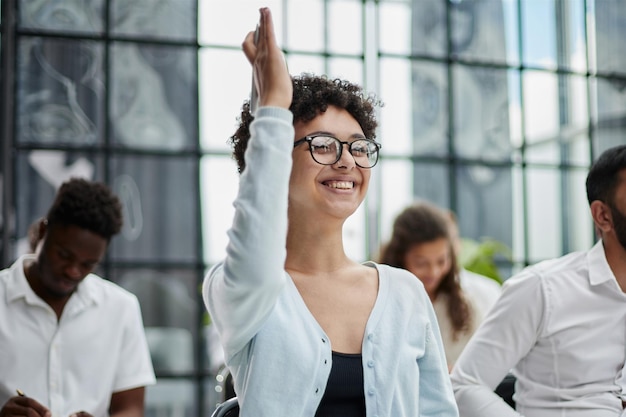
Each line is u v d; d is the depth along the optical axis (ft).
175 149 12.47
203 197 12.57
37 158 11.93
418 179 13.35
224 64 12.66
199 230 12.55
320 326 4.26
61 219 6.89
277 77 4.00
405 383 4.29
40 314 7.25
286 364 4.09
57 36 12.10
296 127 4.36
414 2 13.48
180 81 12.53
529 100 14.16
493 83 13.93
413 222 9.32
